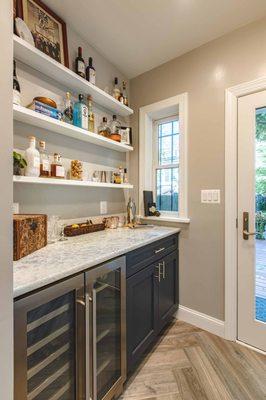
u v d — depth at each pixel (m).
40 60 1.42
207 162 1.95
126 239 1.61
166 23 1.73
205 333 1.90
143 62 2.23
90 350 1.07
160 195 2.57
